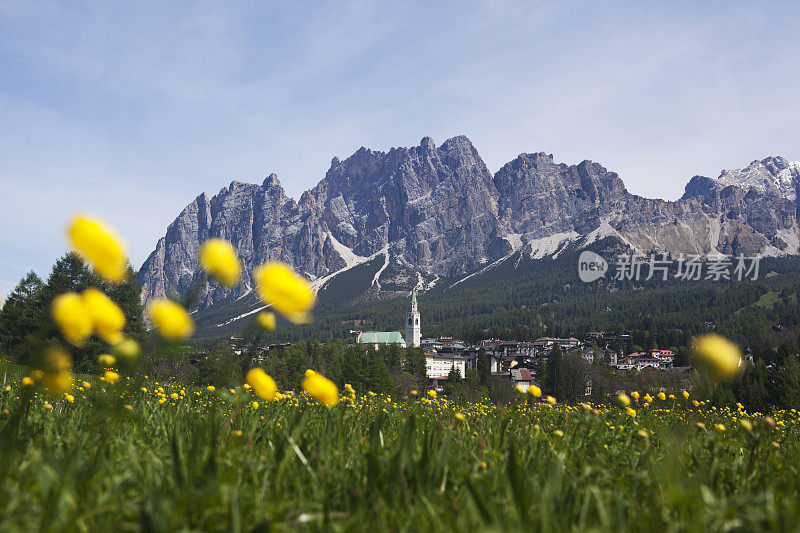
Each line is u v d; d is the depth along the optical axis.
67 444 2.96
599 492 2.51
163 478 2.49
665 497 2.42
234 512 1.94
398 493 2.49
